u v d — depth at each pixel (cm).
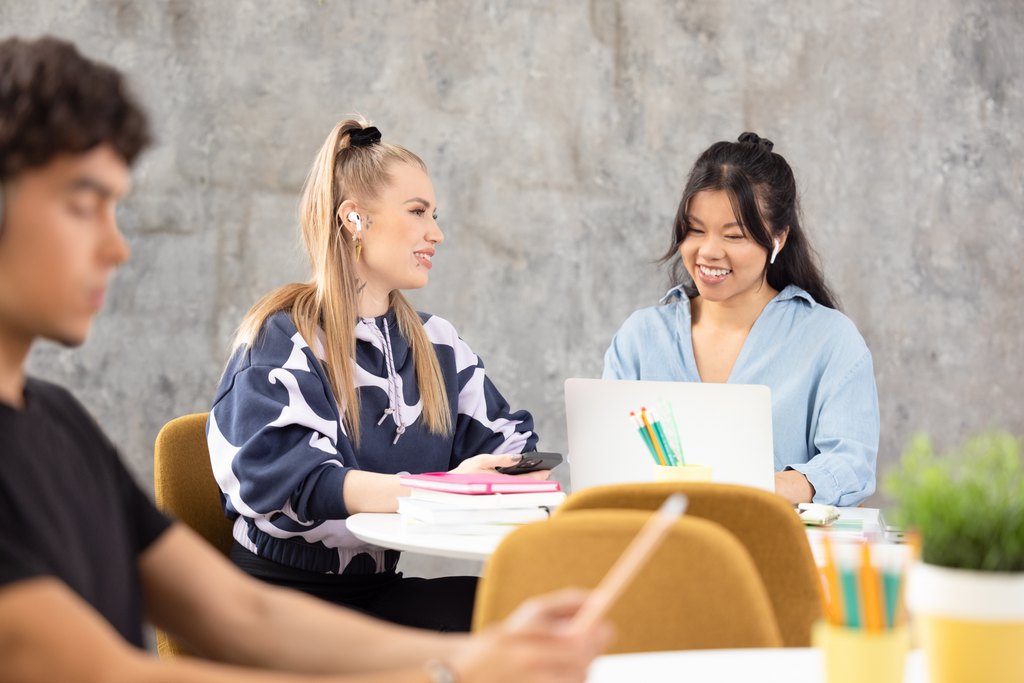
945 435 373
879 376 371
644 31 362
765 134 366
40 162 87
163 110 344
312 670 107
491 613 118
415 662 104
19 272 89
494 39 357
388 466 236
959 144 372
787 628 140
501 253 359
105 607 99
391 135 353
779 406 256
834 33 367
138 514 110
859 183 369
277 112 348
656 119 364
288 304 236
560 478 361
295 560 224
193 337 346
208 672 82
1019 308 376
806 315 263
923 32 370
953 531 86
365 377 234
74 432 103
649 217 364
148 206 344
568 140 361
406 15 353
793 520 139
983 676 85
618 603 118
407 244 238
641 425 198
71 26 341
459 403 255
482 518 182
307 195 243
